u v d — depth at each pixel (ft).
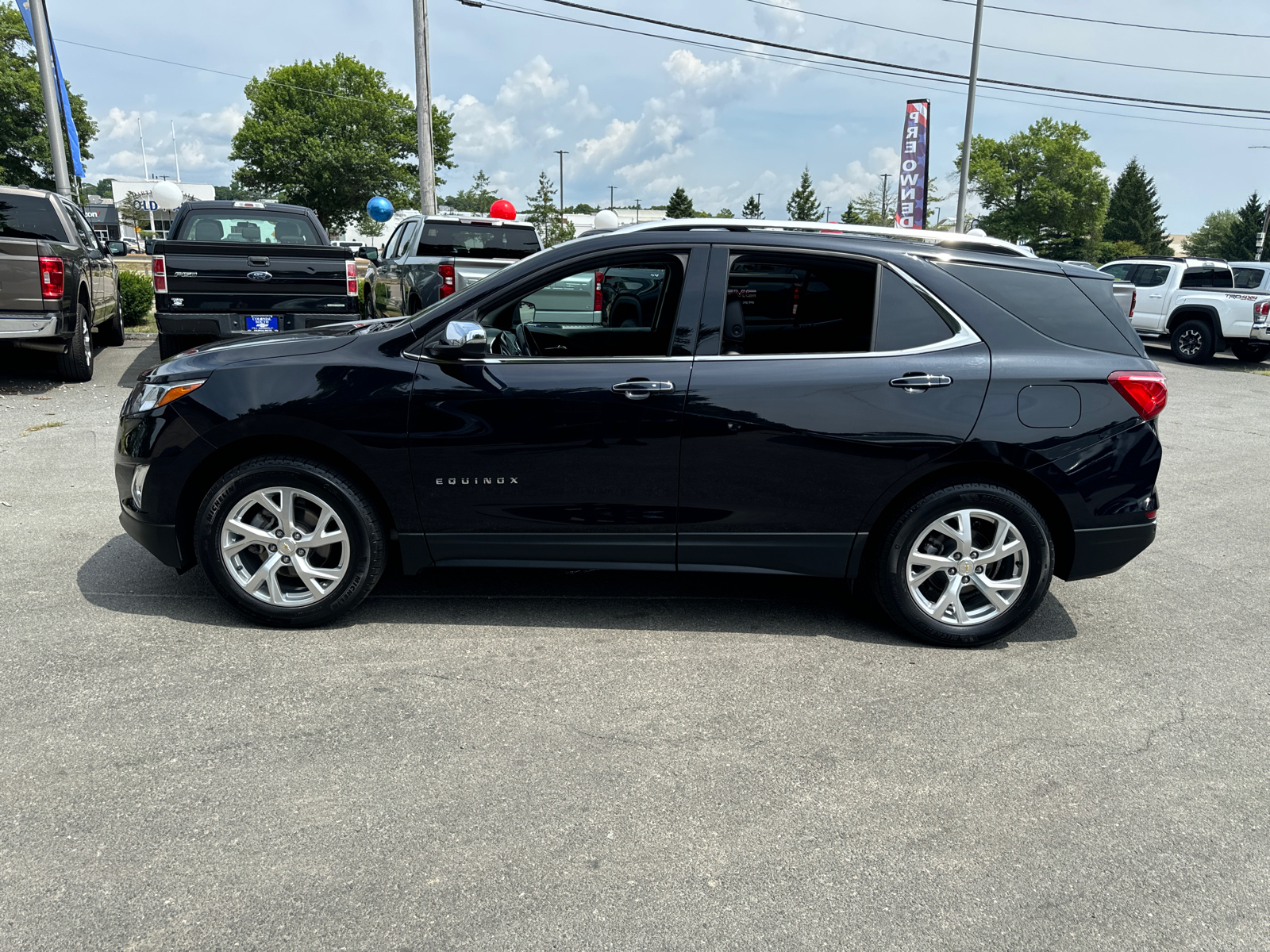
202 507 12.48
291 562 12.69
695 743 10.24
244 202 37.96
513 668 11.98
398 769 9.48
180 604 13.64
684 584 15.55
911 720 10.98
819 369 12.51
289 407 12.27
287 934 7.11
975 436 12.44
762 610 14.43
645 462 12.51
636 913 7.48
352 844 8.23
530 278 12.70
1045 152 257.75
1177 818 9.12
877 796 9.33
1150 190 330.13
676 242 12.72
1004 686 12.00
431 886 7.72
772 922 7.43
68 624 12.71
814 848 8.43
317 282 30.86
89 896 7.43
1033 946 7.27
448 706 10.86
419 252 38.19
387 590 14.73
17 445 23.39
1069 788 9.61
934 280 12.75
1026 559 12.87
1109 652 13.28
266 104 217.77
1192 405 38.40
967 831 8.79
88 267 34.19
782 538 12.86
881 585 13.07
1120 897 7.90
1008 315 12.80
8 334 28.84
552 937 7.17
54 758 9.37
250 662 11.83
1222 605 15.47
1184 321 56.39
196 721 10.25
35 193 33.42
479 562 12.99
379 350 12.56
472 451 12.44
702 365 12.50
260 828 8.39
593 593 14.93
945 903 7.75
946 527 12.82
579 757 9.86
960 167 91.66
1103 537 12.96
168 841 8.16
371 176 216.74
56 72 49.06
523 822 8.66
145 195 205.46
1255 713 11.46
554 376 12.42
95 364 37.11
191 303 29.84
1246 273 59.00
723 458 12.50
